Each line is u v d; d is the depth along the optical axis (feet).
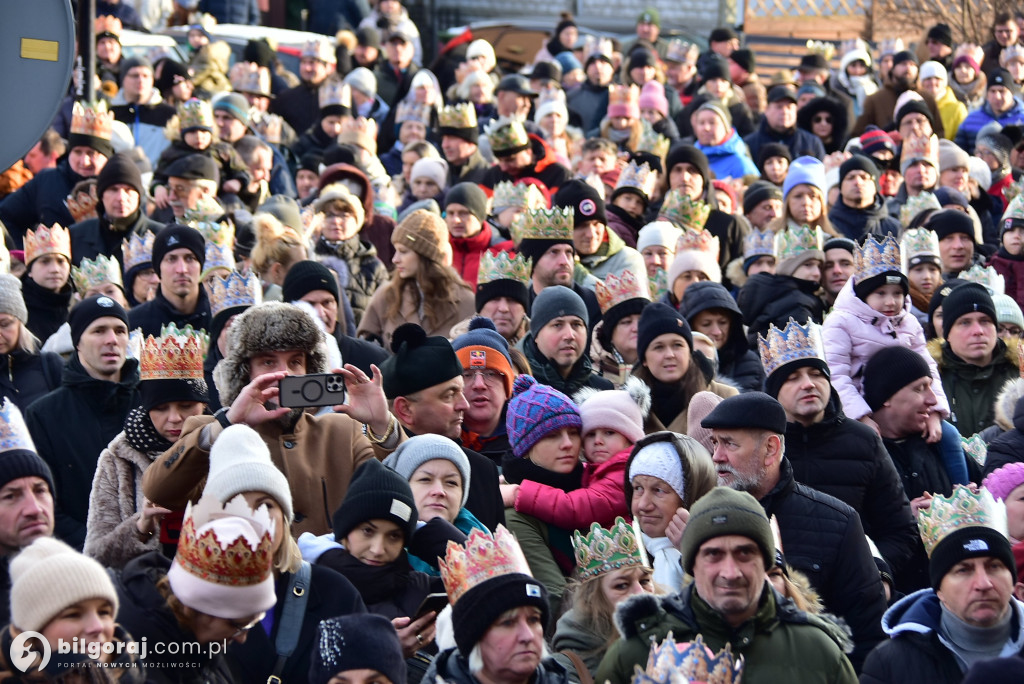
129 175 46.16
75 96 52.49
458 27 98.68
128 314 39.17
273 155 58.90
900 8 96.99
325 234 45.91
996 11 89.45
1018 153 64.59
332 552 25.36
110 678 20.31
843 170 53.31
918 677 25.36
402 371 30.22
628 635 24.03
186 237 39.29
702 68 81.20
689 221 50.21
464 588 23.07
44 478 25.23
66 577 20.26
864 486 31.94
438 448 27.84
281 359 27.45
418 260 40.34
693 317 38.65
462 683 22.89
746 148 64.85
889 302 38.60
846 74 82.58
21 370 36.58
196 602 21.30
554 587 28.71
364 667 21.35
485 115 70.44
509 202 48.49
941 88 73.00
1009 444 33.76
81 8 51.16
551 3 102.83
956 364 39.86
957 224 48.47
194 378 29.37
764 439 28.89
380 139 67.97
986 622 25.32
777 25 103.50
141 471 28.99
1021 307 48.44
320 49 70.38
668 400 33.99
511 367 33.76
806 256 43.83
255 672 23.03
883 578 29.91
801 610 24.50
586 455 31.04
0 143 22.72
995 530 25.66
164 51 72.23
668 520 27.68
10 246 50.37
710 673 21.39
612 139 64.80
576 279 43.70
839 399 33.01
